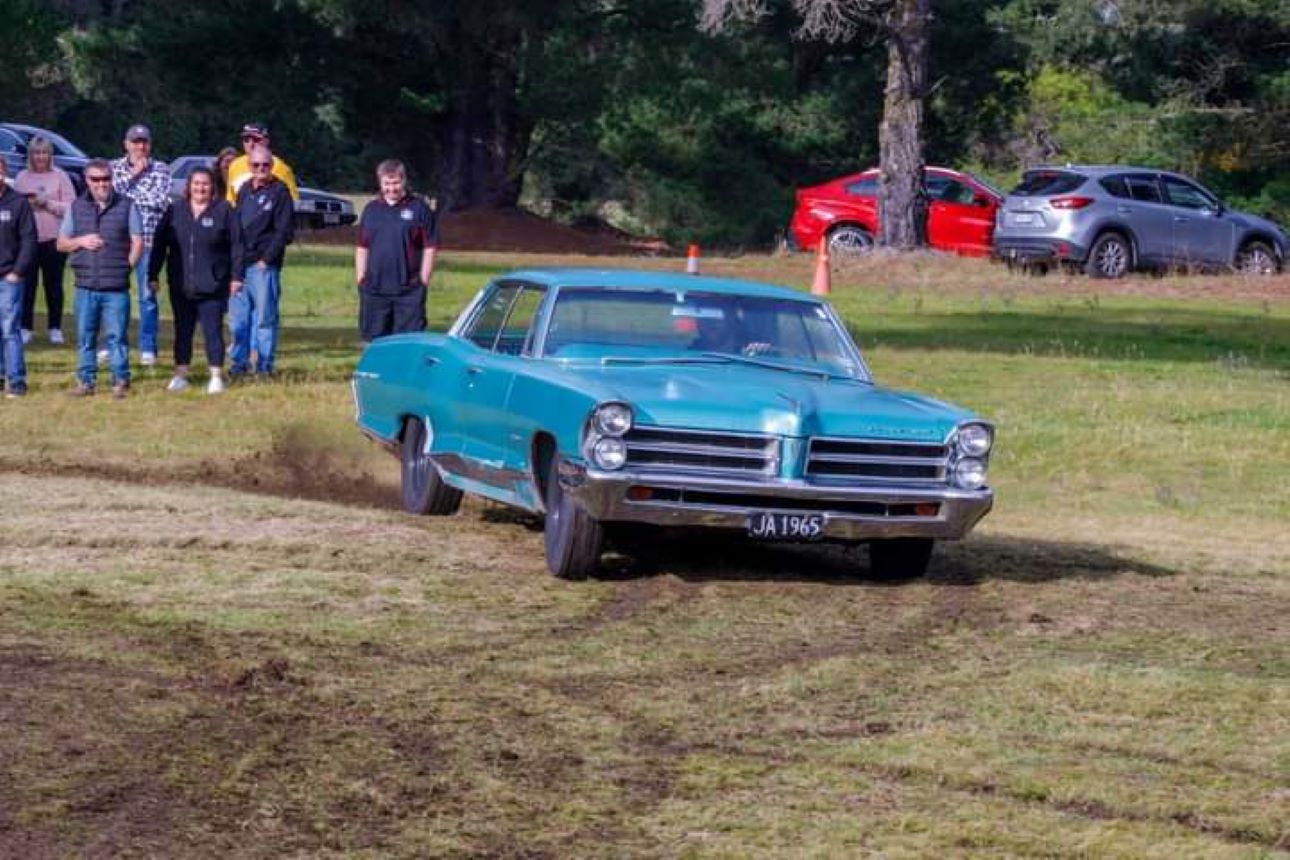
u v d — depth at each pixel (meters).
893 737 8.11
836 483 11.12
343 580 11.00
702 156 69.50
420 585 10.98
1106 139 65.94
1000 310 32.50
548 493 11.62
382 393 14.23
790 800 7.23
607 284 12.66
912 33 40.41
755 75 59.53
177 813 6.86
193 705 8.20
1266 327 30.48
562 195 72.88
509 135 60.00
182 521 12.76
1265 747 8.09
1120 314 32.00
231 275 20.17
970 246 41.59
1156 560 13.22
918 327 29.55
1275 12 62.88
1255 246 38.16
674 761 7.69
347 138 69.62
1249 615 11.15
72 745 7.55
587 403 10.97
